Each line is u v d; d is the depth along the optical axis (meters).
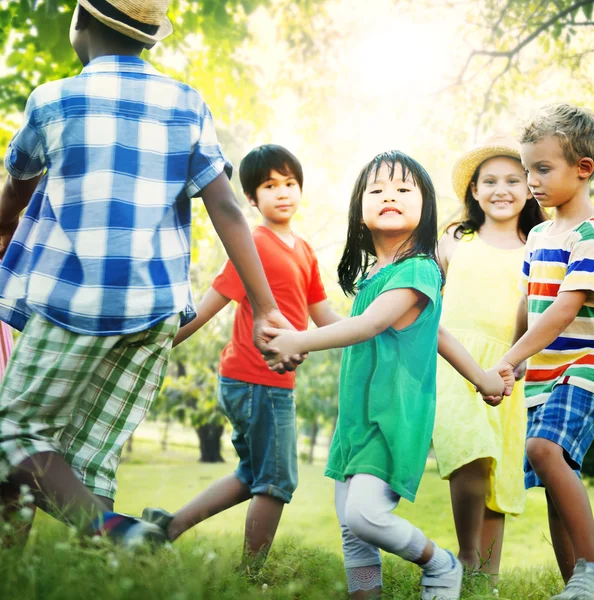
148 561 1.72
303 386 14.55
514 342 2.93
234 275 2.87
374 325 2.20
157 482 12.32
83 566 1.62
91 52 2.23
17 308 2.07
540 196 2.60
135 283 1.99
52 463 1.93
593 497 11.30
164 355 2.14
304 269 3.03
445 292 3.29
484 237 3.33
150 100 2.11
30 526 2.03
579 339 2.49
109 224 1.98
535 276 2.66
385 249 2.41
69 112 2.05
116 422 2.13
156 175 2.07
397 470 2.11
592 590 2.19
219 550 2.27
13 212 2.35
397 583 2.42
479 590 2.34
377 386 2.20
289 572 2.42
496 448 2.90
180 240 2.12
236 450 2.91
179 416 16.42
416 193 2.36
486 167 3.30
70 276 1.97
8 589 1.50
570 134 2.52
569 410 2.39
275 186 3.02
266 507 2.75
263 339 2.21
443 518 9.94
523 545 8.05
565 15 8.59
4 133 7.45
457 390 2.93
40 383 1.96
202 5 7.75
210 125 2.22
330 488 13.62
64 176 2.03
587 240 2.49
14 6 5.98
